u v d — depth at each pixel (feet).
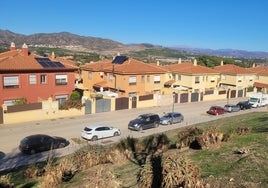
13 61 122.62
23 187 43.83
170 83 207.21
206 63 308.19
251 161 38.04
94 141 94.63
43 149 82.53
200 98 194.18
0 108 107.55
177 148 56.34
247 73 238.48
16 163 72.90
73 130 106.52
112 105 143.02
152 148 60.80
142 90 172.35
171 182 31.76
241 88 233.14
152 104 162.71
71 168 45.83
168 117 125.49
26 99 122.01
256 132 60.34
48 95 130.21
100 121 121.60
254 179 32.86
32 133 99.91
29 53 138.92
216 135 50.83
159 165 35.14
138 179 36.37
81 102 129.90
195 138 53.83
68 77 135.23
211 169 36.63
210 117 144.46
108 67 179.22
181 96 181.68
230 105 163.12
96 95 150.20
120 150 56.85
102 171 39.75
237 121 101.65
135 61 182.60
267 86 241.76
